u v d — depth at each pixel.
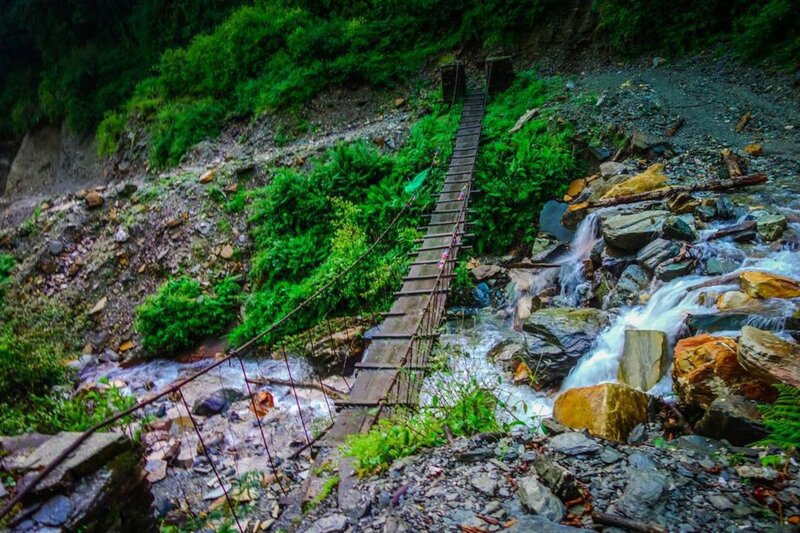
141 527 3.58
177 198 13.20
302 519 3.50
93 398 6.73
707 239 6.66
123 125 22.80
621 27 14.20
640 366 5.09
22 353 7.52
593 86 12.66
